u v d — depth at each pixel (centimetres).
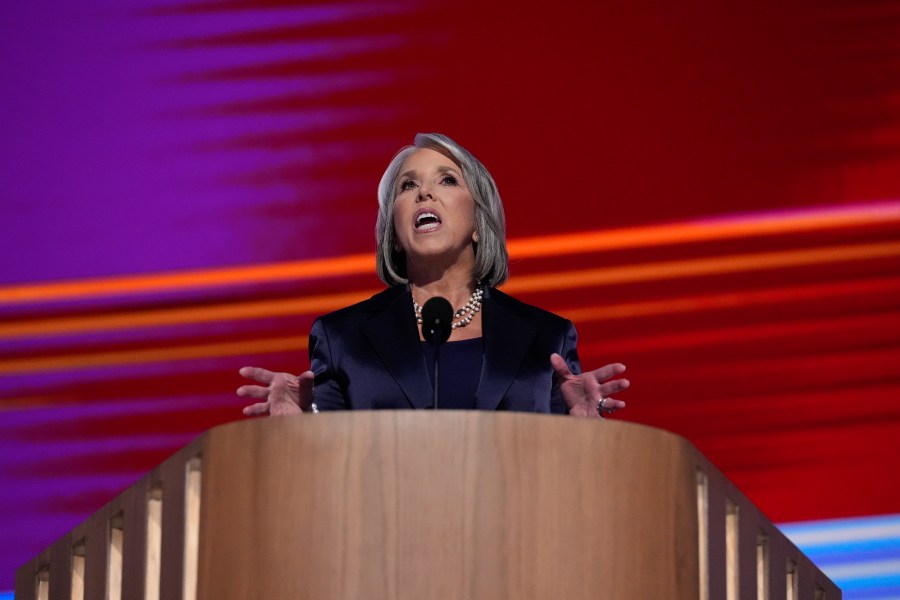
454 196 1071
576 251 1775
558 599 738
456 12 1808
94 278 1784
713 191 1784
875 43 1797
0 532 1738
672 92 1798
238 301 1769
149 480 834
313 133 1789
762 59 1802
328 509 737
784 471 1728
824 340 1752
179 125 1800
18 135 1805
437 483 738
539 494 746
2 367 1772
